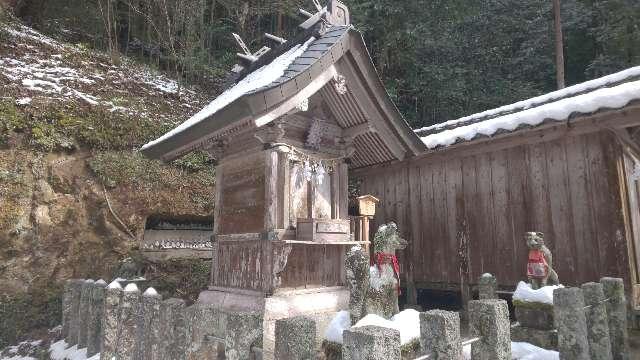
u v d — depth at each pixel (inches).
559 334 154.8
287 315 212.4
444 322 109.6
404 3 600.7
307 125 245.0
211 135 231.5
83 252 320.8
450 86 625.9
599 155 253.8
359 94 239.0
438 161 344.5
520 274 285.0
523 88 658.2
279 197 224.5
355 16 585.3
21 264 291.6
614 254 241.4
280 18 639.8
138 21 627.5
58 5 525.0
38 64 409.1
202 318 136.3
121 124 374.6
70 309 244.8
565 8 706.8
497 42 720.3
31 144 312.0
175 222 380.2
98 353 207.9
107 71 468.1
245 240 233.1
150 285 327.6
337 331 164.9
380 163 289.3
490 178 310.3
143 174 358.6
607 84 288.8
